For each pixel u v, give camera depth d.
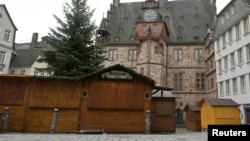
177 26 49.44
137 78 16.73
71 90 16.33
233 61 31.73
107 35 50.12
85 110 16.17
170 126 18.56
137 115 16.30
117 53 47.41
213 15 50.31
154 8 44.16
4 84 16.02
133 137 11.70
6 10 36.66
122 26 51.50
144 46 42.59
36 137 11.20
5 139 10.13
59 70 22.58
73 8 24.81
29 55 49.88
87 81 16.55
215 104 19.59
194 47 45.66
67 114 15.96
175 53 45.97
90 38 24.62
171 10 52.50
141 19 44.16
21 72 47.56
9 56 37.16
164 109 18.89
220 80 35.59
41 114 15.91
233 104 19.80
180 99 43.50
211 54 39.75
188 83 44.09
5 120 14.47
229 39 33.19
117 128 16.09
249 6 27.80
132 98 16.44
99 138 11.02
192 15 50.91
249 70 27.38
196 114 24.86
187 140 10.48
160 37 42.25
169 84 44.34
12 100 15.85
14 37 38.62
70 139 10.44
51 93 16.16
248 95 27.39
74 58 22.16
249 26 27.70
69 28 23.94
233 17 31.89
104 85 16.53
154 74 41.19
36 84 16.20
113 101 16.31
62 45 23.25
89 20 24.92
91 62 23.77
